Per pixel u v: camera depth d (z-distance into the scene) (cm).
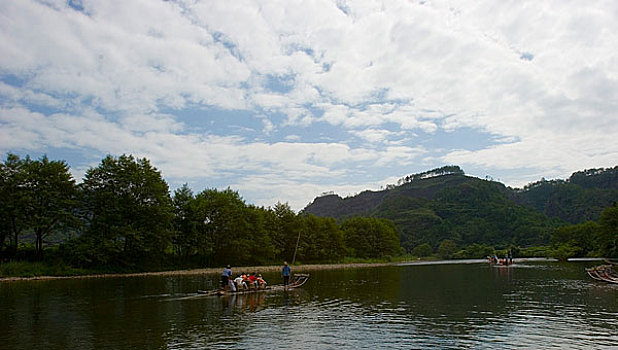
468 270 7425
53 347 1706
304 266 9938
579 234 13662
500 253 17000
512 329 2048
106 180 7138
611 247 11681
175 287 4322
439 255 18800
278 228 10581
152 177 7431
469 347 1709
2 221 6150
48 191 6488
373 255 14338
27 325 2156
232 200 9344
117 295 3531
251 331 2016
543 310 2612
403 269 8319
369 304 2958
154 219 7344
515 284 4384
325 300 3188
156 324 2189
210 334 1945
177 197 8419
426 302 3048
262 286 4012
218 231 8756
